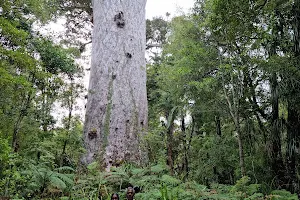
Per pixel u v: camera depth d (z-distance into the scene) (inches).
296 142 285.6
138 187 245.0
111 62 348.2
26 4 373.4
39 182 219.0
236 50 271.6
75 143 301.1
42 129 439.5
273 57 259.0
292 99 273.1
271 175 307.1
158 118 584.7
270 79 286.7
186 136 512.7
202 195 203.3
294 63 262.1
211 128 471.2
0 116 350.9
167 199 175.6
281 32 289.0
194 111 381.1
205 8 294.0
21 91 342.6
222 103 332.5
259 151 327.6
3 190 183.2
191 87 345.4
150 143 321.4
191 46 300.4
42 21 432.8
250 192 228.2
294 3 277.7
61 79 462.6
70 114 511.8
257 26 259.3
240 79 275.0
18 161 213.6
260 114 345.7
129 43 361.7
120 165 306.7
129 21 369.7
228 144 373.4
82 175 263.4
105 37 359.3
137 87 353.4
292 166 288.8
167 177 214.7
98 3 381.4
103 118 327.3
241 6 236.2
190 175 426.9
